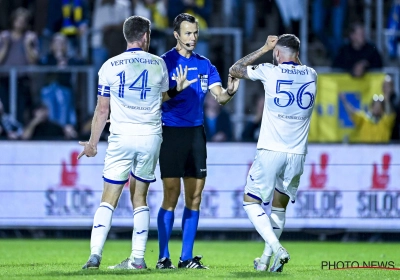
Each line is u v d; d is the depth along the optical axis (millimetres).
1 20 46969
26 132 42344
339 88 41156
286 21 43688
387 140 40656
